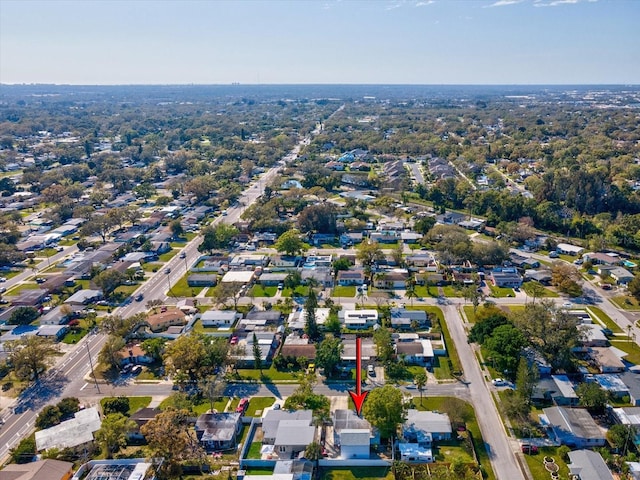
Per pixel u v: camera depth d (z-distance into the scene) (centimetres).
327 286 17975
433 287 17775
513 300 16525
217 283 18350
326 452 9888
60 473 9131
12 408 11581
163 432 9506
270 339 14075
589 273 18700
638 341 13762
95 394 12050
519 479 9050
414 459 9544
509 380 12125
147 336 14500
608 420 10575
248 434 10319
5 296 17450
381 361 13050
